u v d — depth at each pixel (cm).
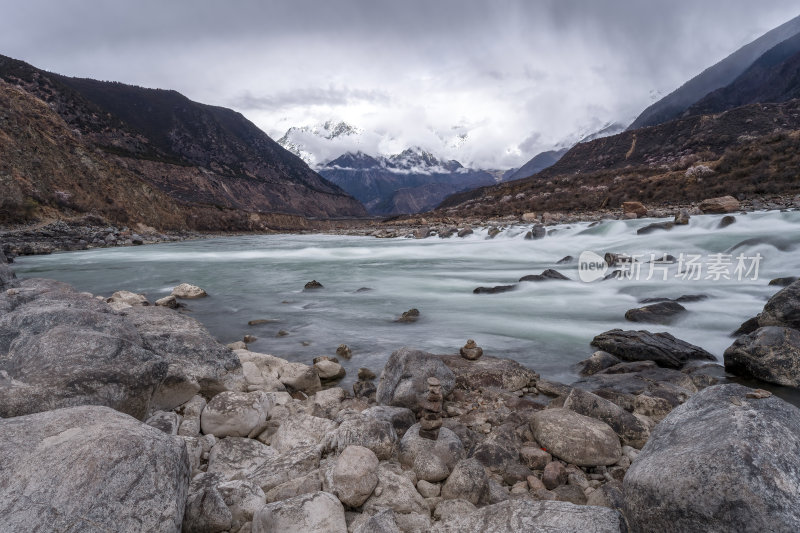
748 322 807
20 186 3781
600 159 10000
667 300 1051
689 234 2080
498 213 5666
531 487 357
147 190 5328
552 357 764
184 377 469
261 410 437
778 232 1911
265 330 986
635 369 670
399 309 1172
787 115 8081
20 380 348
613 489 327
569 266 1872
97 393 348
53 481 216
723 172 4381
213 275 2002
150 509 227
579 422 419
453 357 704
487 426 476
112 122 11700
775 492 205
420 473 353
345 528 276
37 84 10500
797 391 569
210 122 19325
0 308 541
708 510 214
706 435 253
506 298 1227
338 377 686
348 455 326
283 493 312
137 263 2506
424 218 6769
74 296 632
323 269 2145
